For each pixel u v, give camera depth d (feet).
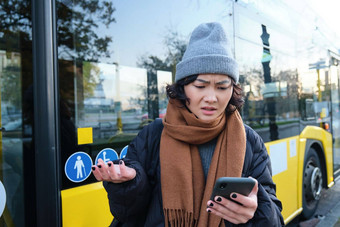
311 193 11.70
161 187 3.07
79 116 4.78
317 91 12.87
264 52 9.12
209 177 3.02
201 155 3.26
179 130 3.11
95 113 5.02
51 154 4.34
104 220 4.92
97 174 2.65
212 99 2.93
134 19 5.70
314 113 12.39
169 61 6.39
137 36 5.75
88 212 4.73
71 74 4.68
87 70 4.92
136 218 3.32
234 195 2.36
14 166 4.38
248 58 8.38
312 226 11.41
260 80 8.86
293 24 10.94
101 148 5.08
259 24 8.95
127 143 5.52
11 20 4.40
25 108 4.37
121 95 5.47
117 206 3.07
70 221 4.50
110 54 5.30
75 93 4.73
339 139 15.62
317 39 13.09
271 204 2.73
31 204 4.32
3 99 4.41
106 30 5.24
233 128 3.17
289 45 10.61
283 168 9.54
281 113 9.90
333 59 15.05
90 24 4.99
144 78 5.89
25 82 4.37
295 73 10.91
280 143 9.50
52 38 4.43
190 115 3.07
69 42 4.67
